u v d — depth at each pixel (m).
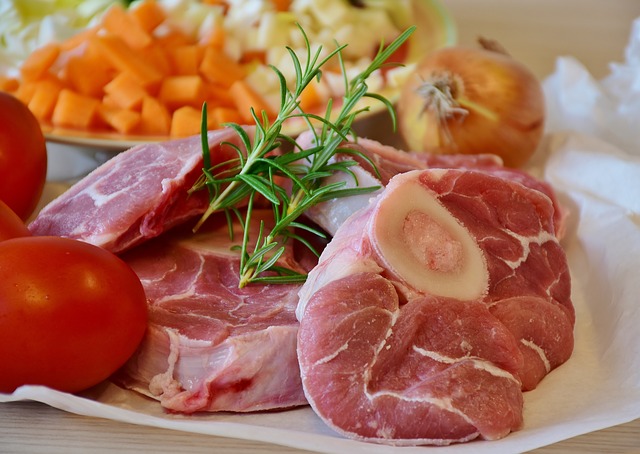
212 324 0.47
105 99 0.65
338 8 0.72
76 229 0.50
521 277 0.47
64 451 0.44
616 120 0.67
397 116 0.65
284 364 0.45
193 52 0.67
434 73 0.62
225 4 0.73
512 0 0.98
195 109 0.66
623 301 0.51
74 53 0.67
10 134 0.54
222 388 0.45
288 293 0.49
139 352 0.47
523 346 0.46
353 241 0.45
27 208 0.55
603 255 0.55
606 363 0.48
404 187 0.46
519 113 0.61
